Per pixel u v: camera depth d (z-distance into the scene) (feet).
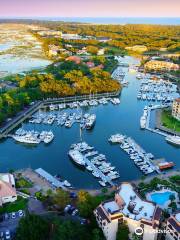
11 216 609.83
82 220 595.06
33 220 545.03
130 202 568.82
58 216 609.42
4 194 645.51
